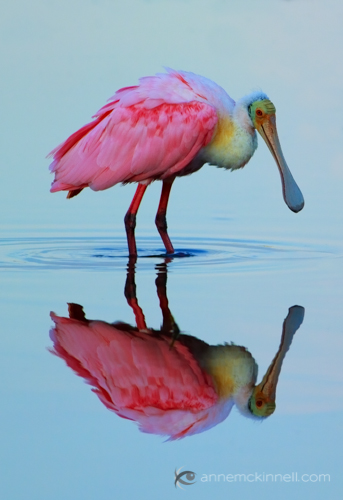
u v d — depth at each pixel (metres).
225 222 17.92
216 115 15.40
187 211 19.08
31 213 18.69
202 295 11.79
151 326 10.27
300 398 8.45
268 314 10.83
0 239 16.25
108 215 18.67
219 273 13.26
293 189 16.12
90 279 12.82
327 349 9.57
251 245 15.76
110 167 15.13
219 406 8.30
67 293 11.89
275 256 14.68
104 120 15.23
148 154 15.07
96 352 9.47
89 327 10.32
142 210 19.27
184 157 15.27
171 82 15.55
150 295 11.76
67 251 15.21
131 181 15.34
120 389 8.55
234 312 10.88
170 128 15.05
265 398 8.44
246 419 8.08
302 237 16.41
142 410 8.20
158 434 7.81
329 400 8.38
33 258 14.52
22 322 10.45
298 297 11.67
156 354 9.38
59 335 9.96
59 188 15.41
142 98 15.20
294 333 10.11
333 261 14.17
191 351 9.49
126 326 10.29
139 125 15.05
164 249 15.48
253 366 9.04
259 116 15.94
